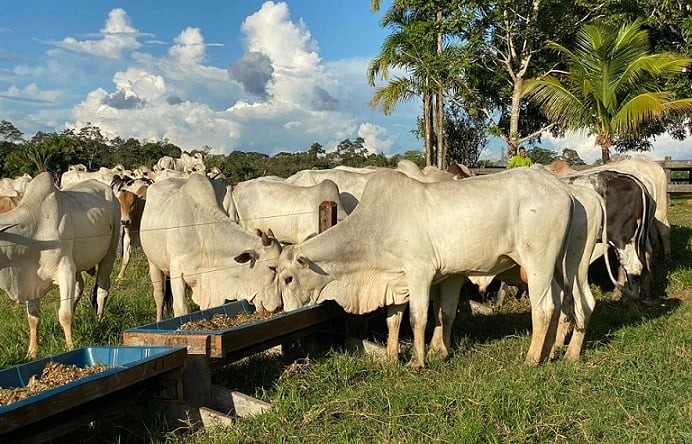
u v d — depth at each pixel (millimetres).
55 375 4363
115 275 11148
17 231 6012
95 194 7480
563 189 6004
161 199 7191
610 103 15062
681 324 7172
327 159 38938
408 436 4273
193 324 5773
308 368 5578
